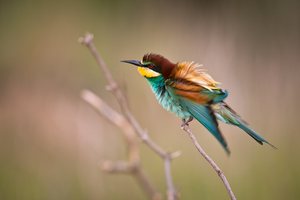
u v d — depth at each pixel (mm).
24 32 15312
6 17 15508
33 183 11117
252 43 15492
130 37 15109
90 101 7629
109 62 14156
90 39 6758
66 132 12406
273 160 11320
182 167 10938
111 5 15680
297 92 13695
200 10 15852
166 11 15805
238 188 10711
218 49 14594
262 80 13922
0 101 13969
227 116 6566
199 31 15469
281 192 10789
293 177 11000
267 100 13219
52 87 13984
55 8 15695
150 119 12039
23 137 12766
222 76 13609
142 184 7402
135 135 7441
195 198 10500
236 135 11656
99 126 12102
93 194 10695
